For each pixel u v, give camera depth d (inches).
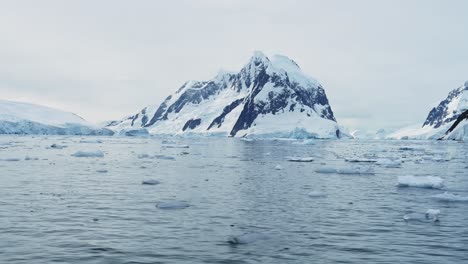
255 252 540.7
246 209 823.7
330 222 716.0
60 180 1232.8
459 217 761.0
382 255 532.7
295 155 2763.3
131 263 492.7
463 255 535.2
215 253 534.3
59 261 496.4
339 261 508.7
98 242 576.7
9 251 532.1
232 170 1626.5
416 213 762.8
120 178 1306.6
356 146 4901.6
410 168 1831.9
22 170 1509.6
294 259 514.3
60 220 702.5
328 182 1269.7
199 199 935.0
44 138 6023.6
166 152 2940.5
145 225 677.9
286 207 849.5
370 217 757.9
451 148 4242.1
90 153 2343.8
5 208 798.5
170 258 513.3
